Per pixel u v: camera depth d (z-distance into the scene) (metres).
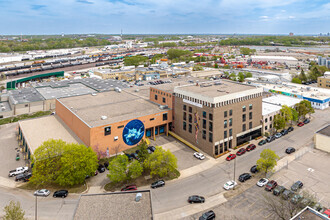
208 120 80.62
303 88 158.88
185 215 53.78
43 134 90.12
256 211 54.38
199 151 84.81
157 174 70.38
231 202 57.78
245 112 88.50
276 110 102.19
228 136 84.44
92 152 67.50
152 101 111.38
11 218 44.69
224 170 72.38
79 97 117.44
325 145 82.81
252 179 67.44
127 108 100.12
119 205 40.50
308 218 39.88
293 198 55.88
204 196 60.34
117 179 62.28
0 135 104.88
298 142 90.75
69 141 84.31
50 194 62.47
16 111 127.50
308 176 68.19
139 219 36.84
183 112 92.25
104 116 86.19
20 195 62.34
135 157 80.06
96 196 43.44
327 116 120.06
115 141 83.81
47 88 161.88
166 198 59.88
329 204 55.88
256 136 95.31
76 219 37.22
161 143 92.00
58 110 110.62
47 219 52.91
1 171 74.75
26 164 79.06
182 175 70.06
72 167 62.53
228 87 94.81
